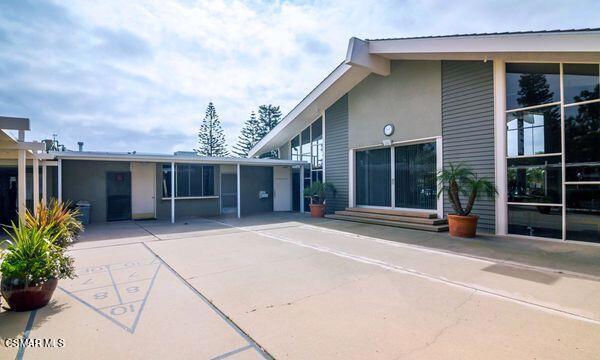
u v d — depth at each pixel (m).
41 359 2.69
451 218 8.15
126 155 11.04
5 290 3.60
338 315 3.53
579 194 7.02
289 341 2.96
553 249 6.54
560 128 7.32
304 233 9.10
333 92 12.73
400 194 11.00
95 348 2.87
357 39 10.21
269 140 16.67
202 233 9.30
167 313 3.63
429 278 4.81
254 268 5.48
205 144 42.59
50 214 6.67
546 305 3.74
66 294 4.27
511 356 2.67
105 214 12.22
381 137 11.39
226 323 3.36
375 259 6.02
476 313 3.54
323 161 14.09
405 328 3.20
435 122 9.69
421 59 9.80
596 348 2.78
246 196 15.80
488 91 8.45
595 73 6.92
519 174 7.94
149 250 7.02
